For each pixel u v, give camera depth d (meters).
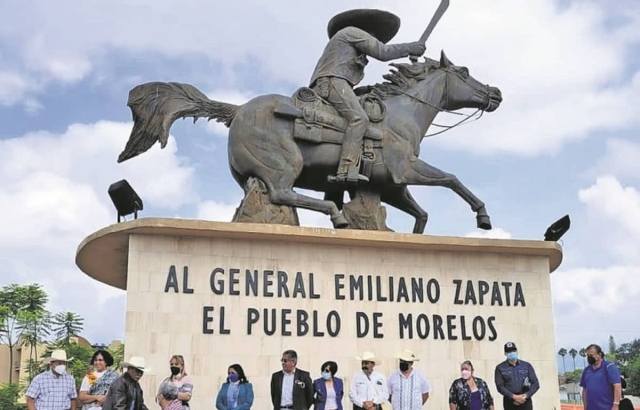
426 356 13.20
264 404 12.27
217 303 12.48
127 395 8.42
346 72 14.10
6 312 50.50
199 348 12.22
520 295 13.95
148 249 12.45
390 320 13.20
